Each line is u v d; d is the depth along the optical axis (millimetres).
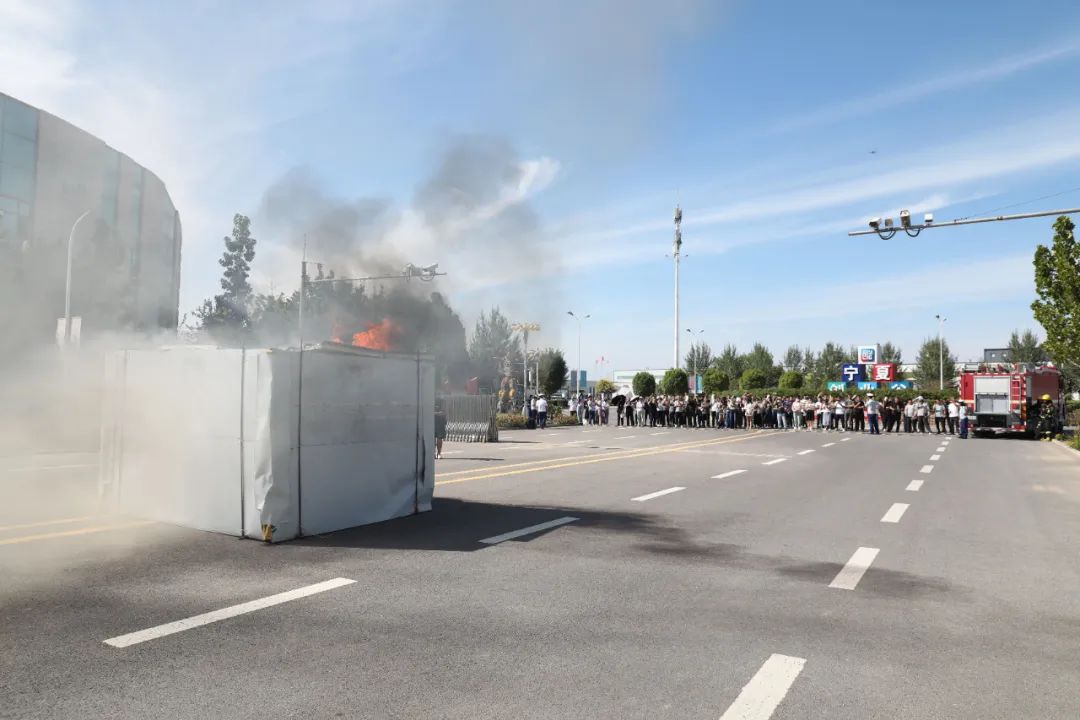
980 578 5820
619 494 10297
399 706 3254
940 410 31156
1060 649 4164
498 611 4707
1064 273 23109
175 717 3115
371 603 4844
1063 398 30219
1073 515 9148
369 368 7859
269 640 4090
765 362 74562
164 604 4727
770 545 6992
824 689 3533
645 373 58938
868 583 5609
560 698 3371
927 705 3367
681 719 3172
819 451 19500
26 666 3652
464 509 8859
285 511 6793
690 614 4727
